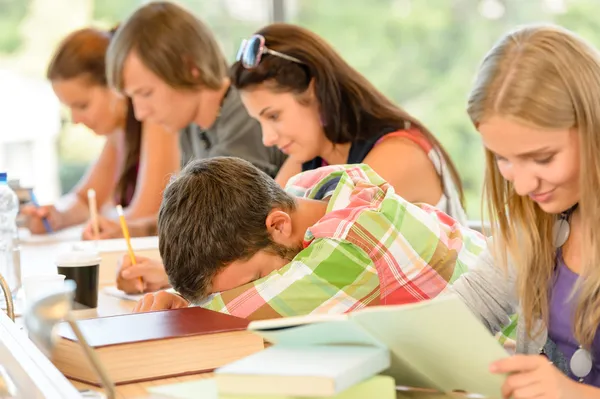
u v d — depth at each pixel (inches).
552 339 76.2
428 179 115.4
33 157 268.2
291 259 84.4
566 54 65.3
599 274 68.8
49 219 174.7
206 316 75.1
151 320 74.0
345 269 82.9
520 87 64.4
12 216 108.4
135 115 154.0
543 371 55.0
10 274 107.2
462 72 274.1
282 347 55.4
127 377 66.7
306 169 124.0
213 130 146.9
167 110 143.4
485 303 79.3
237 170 83.7
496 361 53.4
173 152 165.9
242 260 81.5
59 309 50.8
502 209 76.5
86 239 151.4
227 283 82.5
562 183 66.4
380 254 83.7
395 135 115.3
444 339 52.6
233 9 254.2
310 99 117.1
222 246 80.4
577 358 72.5
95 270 99.0
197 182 82.4
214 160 85.0
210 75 142.5
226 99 145.0
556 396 54.4
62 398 52.9
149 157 165.8
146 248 123.3
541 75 64.5
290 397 49.8
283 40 117.0
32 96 269.6
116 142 187.8
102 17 282.8
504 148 65.9
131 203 173.2
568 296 74.3
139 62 141.2
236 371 50.4
